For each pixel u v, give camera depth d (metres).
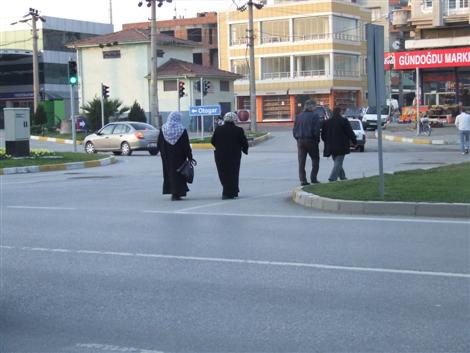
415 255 9.00
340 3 75.06
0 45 76.56
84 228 11.69
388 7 88.44
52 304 7.10
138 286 7.75
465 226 11.05
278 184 18.45
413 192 13.21
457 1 46.50
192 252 9.50
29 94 74.31
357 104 78.56
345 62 76.75
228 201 15.00
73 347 5.78
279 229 11.19
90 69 58.91
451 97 50.78
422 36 48.75
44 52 74.12
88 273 8.43
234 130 15.26
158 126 45.78
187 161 15.36
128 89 57.62
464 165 18.14
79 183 19.91
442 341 5.70
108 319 6.54
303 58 76.38
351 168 22.95
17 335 6.12
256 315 6.55
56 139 46.62
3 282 8.05
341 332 5.98
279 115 78.56
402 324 6.17
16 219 12.82
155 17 45.66
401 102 63.81
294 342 5.75
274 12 77.19
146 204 14.77
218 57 83.88
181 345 5.75
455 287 7.42
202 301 7.08
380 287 7.48
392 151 32.81
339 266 8.48
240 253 9.36
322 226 11.38
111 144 34.12
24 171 24.52
